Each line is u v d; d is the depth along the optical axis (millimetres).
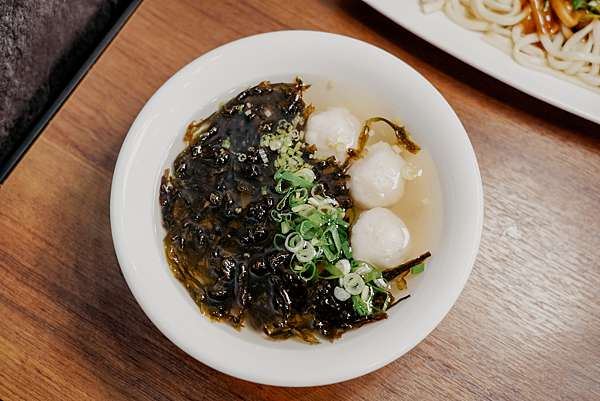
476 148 355
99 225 333
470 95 367
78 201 337
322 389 305
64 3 410
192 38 371
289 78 338
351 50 327
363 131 337
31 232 331
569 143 359
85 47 456
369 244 306
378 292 302
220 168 325
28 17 383
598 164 355
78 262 326
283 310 301
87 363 308
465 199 297
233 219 316
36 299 319
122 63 361
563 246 334
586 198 347
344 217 321
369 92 333
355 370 269
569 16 394
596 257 333
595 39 395
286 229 308
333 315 297
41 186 338
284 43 328
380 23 383
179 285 299
